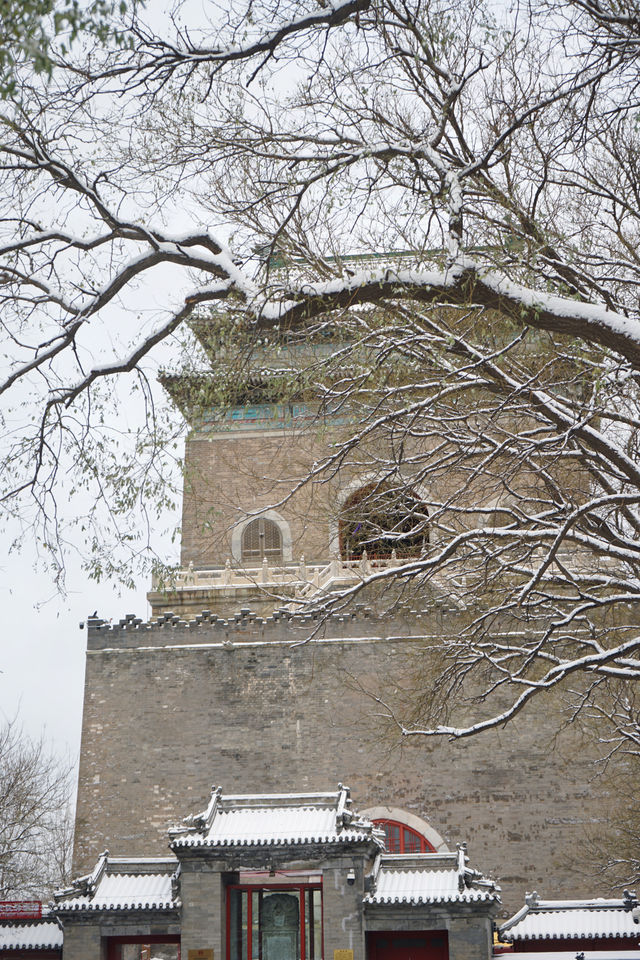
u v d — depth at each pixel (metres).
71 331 17.84
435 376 21.89
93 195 17.45
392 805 47.28
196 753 49.47
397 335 20.64
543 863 45.44
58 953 36.31
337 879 34.19
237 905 35.62
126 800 49.22
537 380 21.12
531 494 27.86
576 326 16.84
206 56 16.78
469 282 17.17
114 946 36.56
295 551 56.81
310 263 20.97
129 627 51.41
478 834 46.28
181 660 50.69
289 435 57.59
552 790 46.22
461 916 33.97
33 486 18.39
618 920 36.22
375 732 47.75
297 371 21.05
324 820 35.69
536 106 18.67
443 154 20.80
